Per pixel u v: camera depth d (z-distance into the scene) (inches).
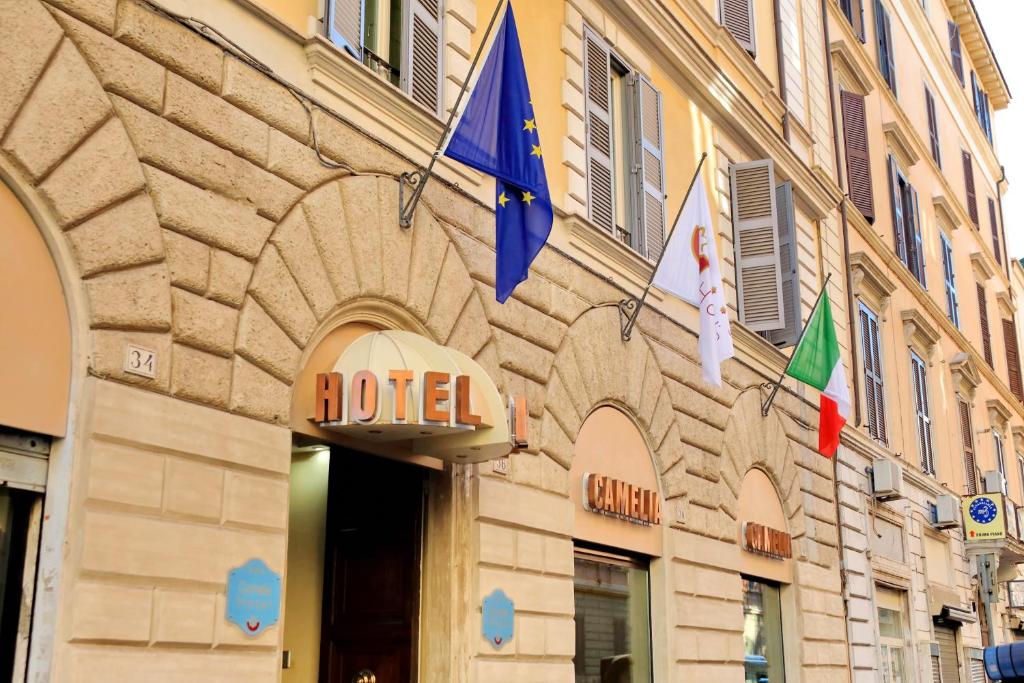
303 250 271.6
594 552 390.9
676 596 425.7
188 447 233.5
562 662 349.4
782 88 642.8
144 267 231.0
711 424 477.7
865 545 646.5
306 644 328.8
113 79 229.3
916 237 895.7
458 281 326.3
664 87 496.7
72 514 210.7
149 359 228.7
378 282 294.5
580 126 414.3
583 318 389.4
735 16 586.9
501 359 341.7
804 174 629.6
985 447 1033.5
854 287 714.2
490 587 320.5
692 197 424.2
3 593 207.3
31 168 210.7
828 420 547.8
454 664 306.3
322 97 290.8
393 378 273.0
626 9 457.4
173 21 246.2
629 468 412.5
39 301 212.7
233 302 250.7
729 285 527.5
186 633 226.5
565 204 395.5
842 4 816.3
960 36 1208.2
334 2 299.4
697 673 428.5
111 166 226.2
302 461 349.4
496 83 311.6
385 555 324.8
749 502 510.9
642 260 435.2
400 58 330.0
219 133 253.3
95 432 214.7
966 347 997.2
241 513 244.1
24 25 211.8
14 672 204.5
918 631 721.6
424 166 325.7
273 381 259.0
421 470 322.0
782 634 536.7
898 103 904.3
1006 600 1030.4
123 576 215.8
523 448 310.0
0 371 204.1
